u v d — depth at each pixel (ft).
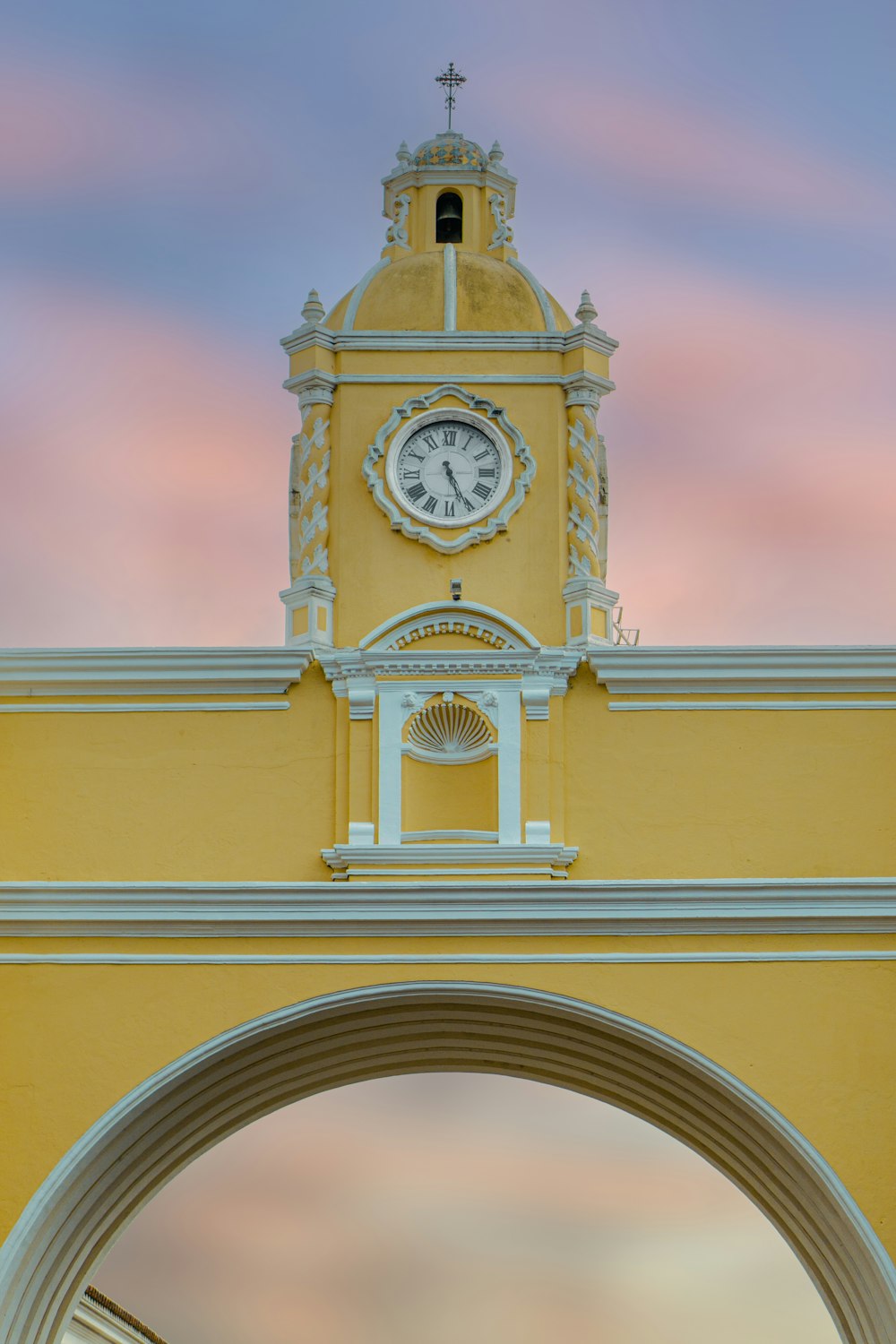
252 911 66.39
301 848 67.82
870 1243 63.67
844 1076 65.26
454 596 70.23
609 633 70.69
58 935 66.69
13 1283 64.03
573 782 68.18
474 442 72.08
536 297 74.79
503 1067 72.59
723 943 66.39
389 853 67.00
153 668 69.10
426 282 74.23
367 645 69.67
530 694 68.49
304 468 71.82
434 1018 68.59
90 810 68.28
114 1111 65.26
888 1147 64.59
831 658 68.64
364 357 72.74
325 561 71.00
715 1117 68.54
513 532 71.10
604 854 67.56
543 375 72.43
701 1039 65.62
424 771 68.80
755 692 68.85
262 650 68.74
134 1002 66.18
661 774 68.18
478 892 65.98
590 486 71.46
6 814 68.28
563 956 66.23
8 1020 66.08
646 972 66.18
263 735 68.80
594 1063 70.13
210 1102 69.10
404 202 77.30
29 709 69.15
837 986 66.03
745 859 67.46
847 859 67.46
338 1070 71.67
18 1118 65.26
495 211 77.25
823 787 68.08
